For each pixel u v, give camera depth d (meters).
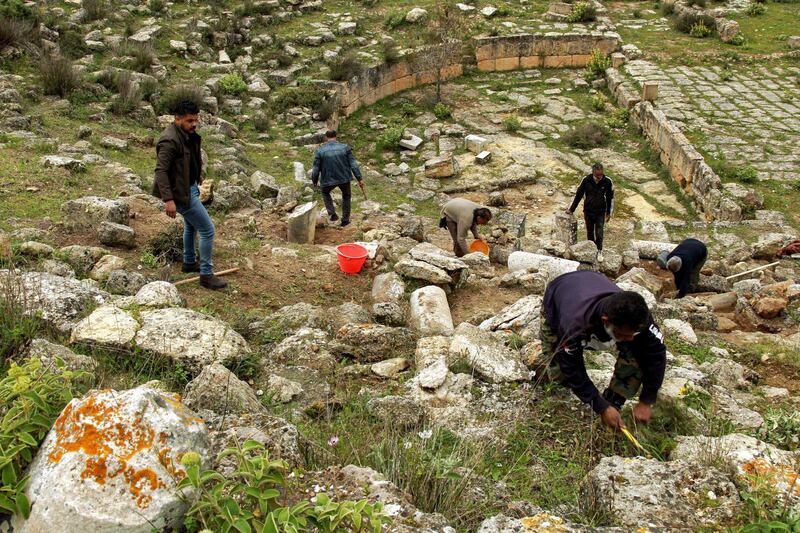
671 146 15.31
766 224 12.74
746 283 9.27
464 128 17.78
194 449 2.66
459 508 3.22
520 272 7.71
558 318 4.20
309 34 19.81
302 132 15.93
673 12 23.95
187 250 6.74
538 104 19.28
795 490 3.35
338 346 5.39
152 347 4.60
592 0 24.38
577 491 3.59
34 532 2.44
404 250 8.84
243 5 19.88
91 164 9.80
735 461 3.67
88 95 13.38
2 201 7.70
